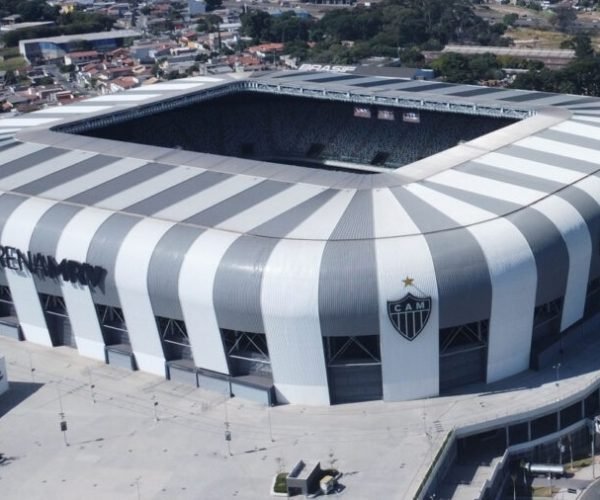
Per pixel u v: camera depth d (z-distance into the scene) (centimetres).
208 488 8644
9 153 13625
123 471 8994
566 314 10725
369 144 18038
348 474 8725
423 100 15838
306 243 9838
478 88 16688
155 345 10588
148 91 17700
